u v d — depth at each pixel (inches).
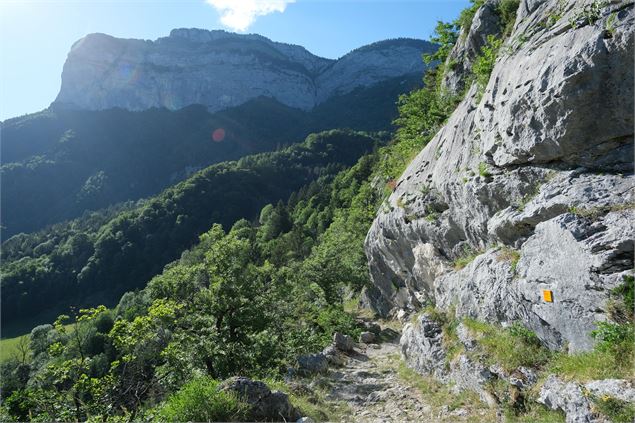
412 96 1103.0
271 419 272.8
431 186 574.9
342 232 1550.2
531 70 331.0
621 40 254.1
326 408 341.4
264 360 543.5
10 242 4793.3
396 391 376.2
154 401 416.5
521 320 294.2
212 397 266.1
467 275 397.1
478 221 420.2
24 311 3324.3
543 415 229.6
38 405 357.1
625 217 230.2
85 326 411.2
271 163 6023.6
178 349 490.0
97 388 369.1
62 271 3727.9
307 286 1018.7
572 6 330.6
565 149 296.7
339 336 621.3
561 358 241.1
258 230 3821.4
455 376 338.0
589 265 227.1
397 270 781.9
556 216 279.4
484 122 412.5
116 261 3715.6
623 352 198.8
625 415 174.2
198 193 4788.4
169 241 4025.6
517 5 650.2
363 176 3425.2
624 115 261.6
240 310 605.6
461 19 909.2
